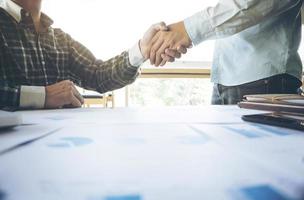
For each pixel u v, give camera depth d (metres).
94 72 1.14
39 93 0.76
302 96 0.54
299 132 0.34
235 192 0.14
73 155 0.22
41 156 0.22
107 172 0.18
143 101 2.60
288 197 0.14
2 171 0.18
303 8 0.96
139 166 0.19
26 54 1.01
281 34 0.90
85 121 0.45
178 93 2.62
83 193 0.14
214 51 1.13
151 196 0.14
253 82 0.96
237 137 0.31
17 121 0.36
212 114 0.56
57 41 1.14
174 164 0.20
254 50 0.95
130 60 1.03
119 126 0.39
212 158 0.21
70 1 2.64
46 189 0.15
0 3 1.02
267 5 0.76
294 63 0.93
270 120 0.41
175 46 0.90
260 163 0.20
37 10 1.07
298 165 0.20
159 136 0.31
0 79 0.84
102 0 2.65
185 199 0.13
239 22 0.79
